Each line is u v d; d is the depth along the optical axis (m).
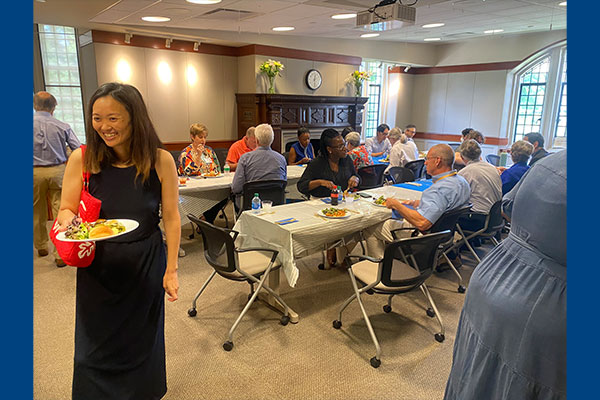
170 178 1.45
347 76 8.10
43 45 6.86
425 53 8.98
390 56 8.52
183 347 2.25
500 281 1.05
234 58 7.18
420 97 9.64
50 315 2.56
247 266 2.40
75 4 4.27
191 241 4.11
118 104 1.26
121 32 5.93
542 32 7.32
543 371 0.94
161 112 6.54
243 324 2.51
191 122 6.90
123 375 1.42
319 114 7.73
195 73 6.79
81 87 7.09
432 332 2.45
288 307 2.55
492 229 3.26
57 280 3.07
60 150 3.43
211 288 3.02
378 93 9.68
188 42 6.60
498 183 3.33
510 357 0.99
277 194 3.48
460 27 6.47
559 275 0.92
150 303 1.44
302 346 2.28
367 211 2.76
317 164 3.35
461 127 9.00
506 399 1.00
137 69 6.19
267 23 5.60
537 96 7.96
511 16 5.50
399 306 2.78
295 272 2.29
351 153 4.59
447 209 2.59
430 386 1.95
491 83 8.34
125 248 1.35
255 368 2.07
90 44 5.91
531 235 0.98
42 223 3.49
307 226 2.39
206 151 4.24
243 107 7.27
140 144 1.35
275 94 6.87
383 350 2.25
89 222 1.32
